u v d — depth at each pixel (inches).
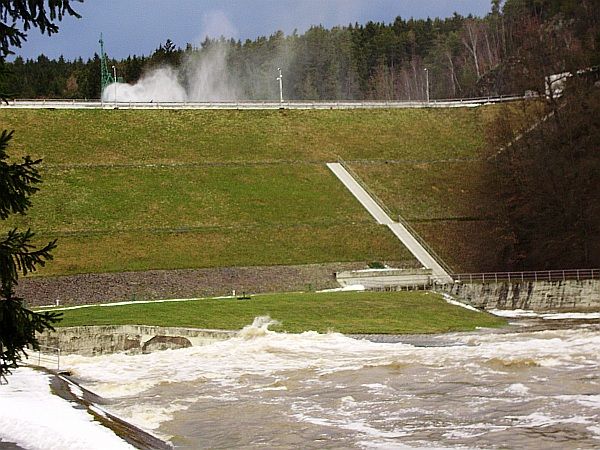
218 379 1425.9
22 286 2488.9
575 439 961.5
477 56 7751.0
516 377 1343.5
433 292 2519.7
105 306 2250.2
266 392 1305.4
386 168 3708.2
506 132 3472.0
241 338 1861.5
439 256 2997.0
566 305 2506.2
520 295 2541.8
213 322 2001.7
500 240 3122.5
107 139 3708.2
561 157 3056.1
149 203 3169.3
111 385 1374.3
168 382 1406.3
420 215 3302.2
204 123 4008.4
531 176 3112.7
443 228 3203.7
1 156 593.6
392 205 3368.6
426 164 3762.3
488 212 3324.3
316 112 4274.1
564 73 3690.9
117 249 2817.4
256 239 2984.7
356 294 2438.5
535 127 3390.7
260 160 3671.3
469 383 1311.5
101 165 3427.7
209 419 1125.1
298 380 1396.4
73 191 3176.7
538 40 3688.5
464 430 1021.8
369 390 1291.8
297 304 2249.0
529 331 1951.3
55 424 930.1
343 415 1129.4
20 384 1193.4
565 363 1454.2
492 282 2598.4
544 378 1323.8
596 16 4717.0
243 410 1178.0
